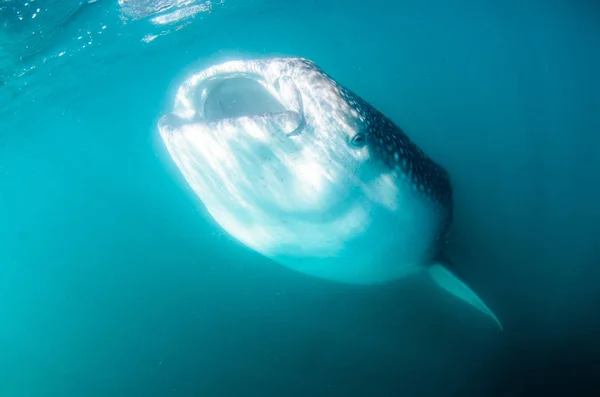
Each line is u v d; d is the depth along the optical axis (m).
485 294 4.91
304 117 2.45
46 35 8.87
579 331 4.22
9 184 37.41
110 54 12.69
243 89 2.86
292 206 2.79
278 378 4.70
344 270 3.71
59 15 8.24
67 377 7.18
